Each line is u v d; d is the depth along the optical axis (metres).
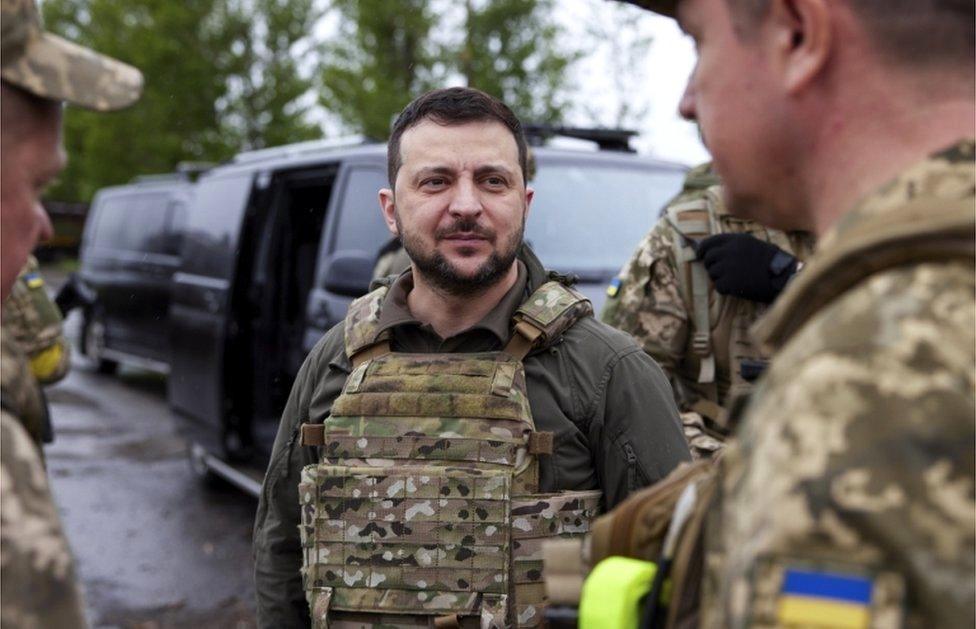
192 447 6.93
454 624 1.92
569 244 5.08
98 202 12.33
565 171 5.41
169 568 5.35
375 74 13.22
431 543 1.94
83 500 6.61
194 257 6.54
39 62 1.14
